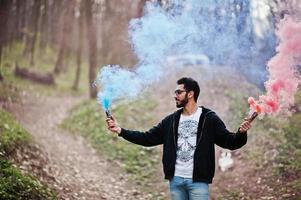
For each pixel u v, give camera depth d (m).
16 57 21.30
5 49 18.12
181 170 3.80
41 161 7.54
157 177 8.12
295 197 5.72
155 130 4.09
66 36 26.80
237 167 7.74
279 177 6.58
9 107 12.78
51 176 6.84
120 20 20.17
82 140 11.39
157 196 6.96
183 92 3.94
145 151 9.61
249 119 3.67
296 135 7.86
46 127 12.46
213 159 3.85
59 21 27.23
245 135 3.68
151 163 8.95
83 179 7.56
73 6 25.38
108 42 23.27
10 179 5.39
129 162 9.10
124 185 7.71
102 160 9.48
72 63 33.25
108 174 8.43
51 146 9.81
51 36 28.31
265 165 7.22
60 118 14.66
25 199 5.21
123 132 4.06
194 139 3.83
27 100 15.45
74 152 9.95
